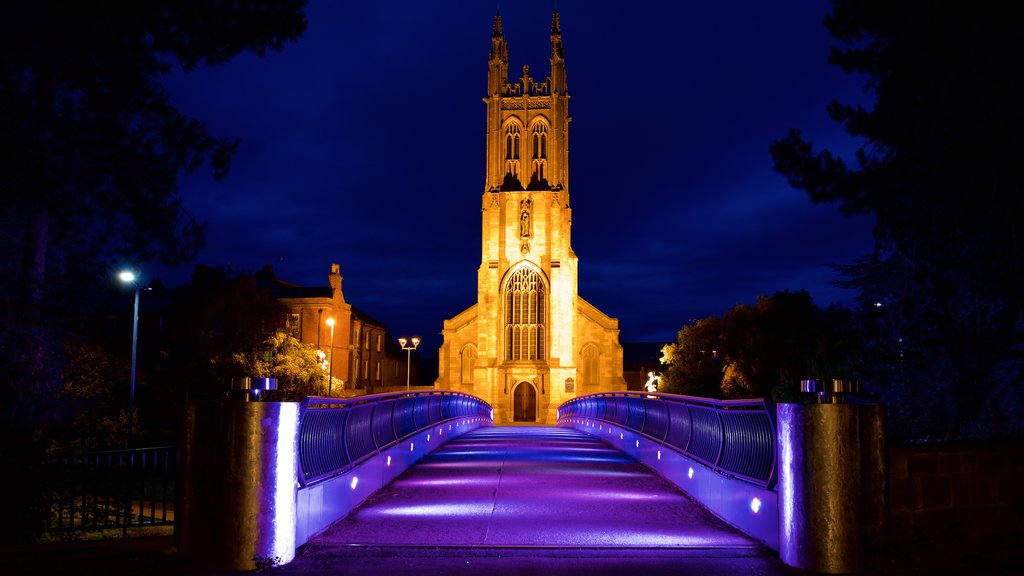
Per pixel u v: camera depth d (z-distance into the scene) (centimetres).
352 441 1169
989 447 898
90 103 2078
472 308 7931
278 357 4803
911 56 1432
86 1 1802
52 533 1277
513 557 800
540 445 2319
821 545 745
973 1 1301
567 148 7962
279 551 770
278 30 2070
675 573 739
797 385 3209
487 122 8000
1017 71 1252
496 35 8156
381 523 974
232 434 773
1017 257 1340
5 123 1641
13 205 1759
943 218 1438
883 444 767
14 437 1761
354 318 7844
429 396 2142
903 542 787
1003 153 1287
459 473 1516
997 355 1414
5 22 1694
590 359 7800
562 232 7700
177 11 1998
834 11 1539
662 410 1603
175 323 4706
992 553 804
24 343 1952
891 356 1638
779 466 799
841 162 1521
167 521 1341
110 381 3938
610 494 1224
